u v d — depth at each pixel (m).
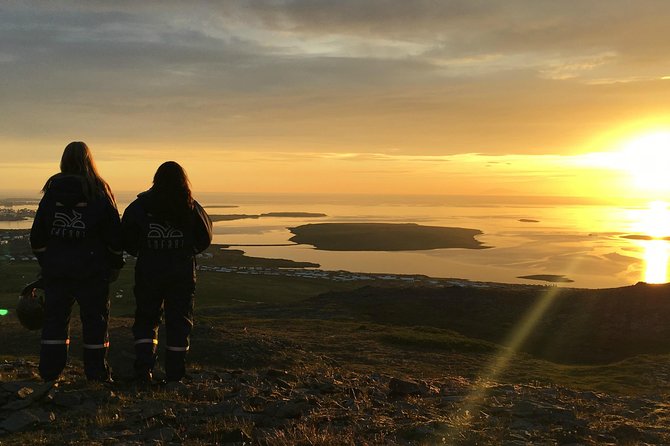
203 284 78.25
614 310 41.41
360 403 7.52
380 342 26.95
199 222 7.30
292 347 20.28
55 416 6.14
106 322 7.29
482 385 11.05
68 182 6.83
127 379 7.63
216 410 6.49
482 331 39.66
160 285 7.29
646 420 7.95
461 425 6.43
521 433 6.33
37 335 20.80
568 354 34.03
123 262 7.32
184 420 6.11
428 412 7.26
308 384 8.66
